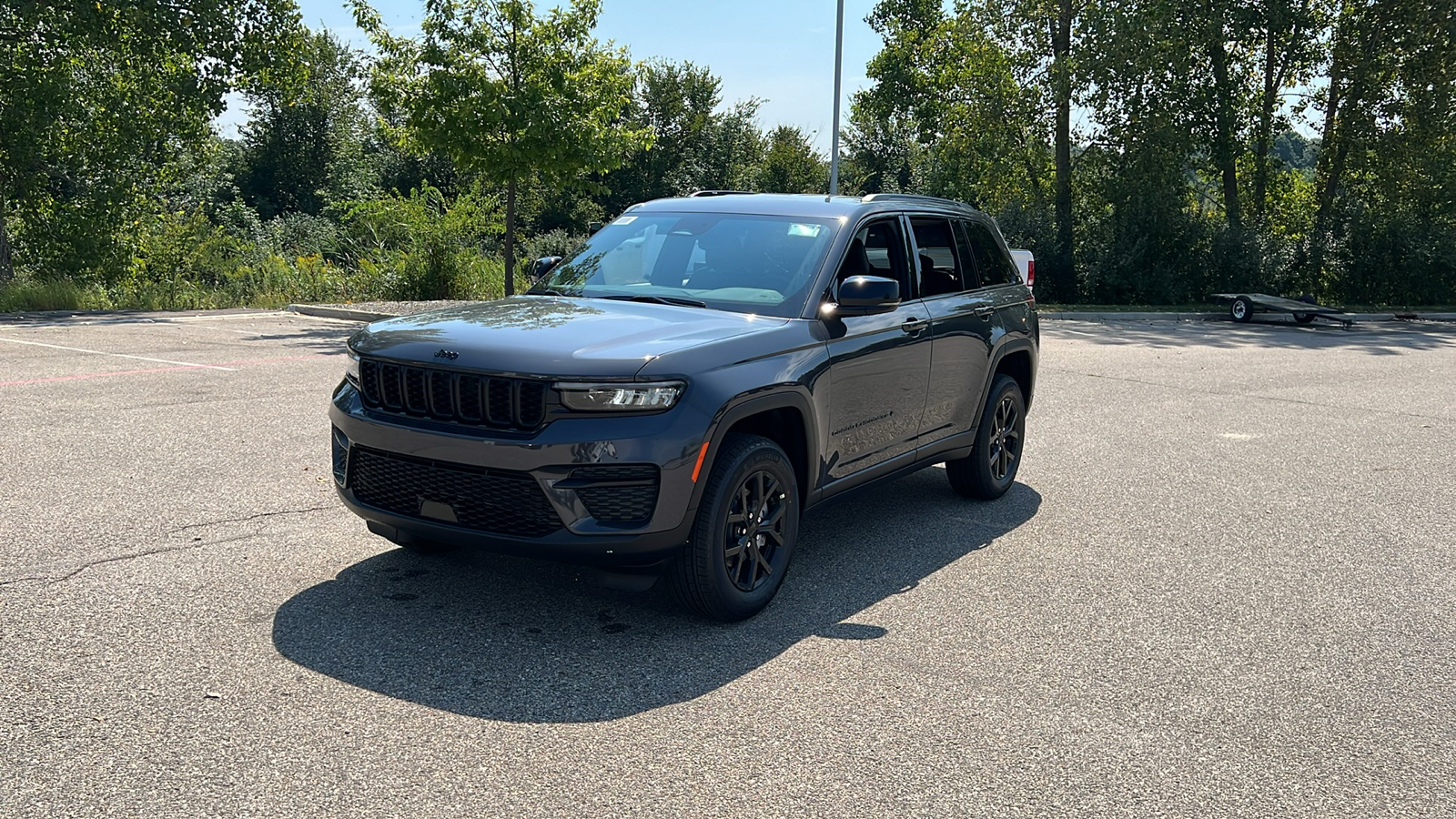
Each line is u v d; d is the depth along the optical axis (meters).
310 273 23.09
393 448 4.25
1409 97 33.16
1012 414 7.02
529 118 18.14
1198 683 4.11
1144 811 3.13
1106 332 21.20
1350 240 33.12
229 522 5.63
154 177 28.62
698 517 4.27
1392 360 16.56
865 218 5.57
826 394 4.89
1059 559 5.70
